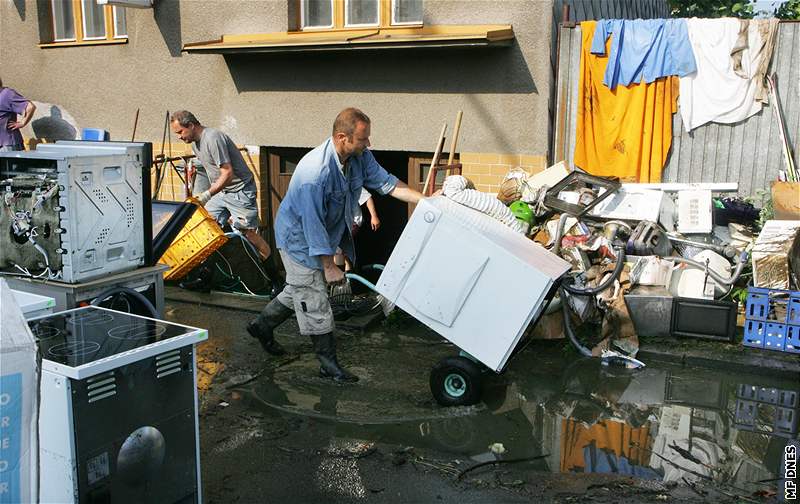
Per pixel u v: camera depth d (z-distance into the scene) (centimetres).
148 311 445
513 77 701
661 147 676
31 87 969
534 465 402
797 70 639
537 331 583
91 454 261
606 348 562
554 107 709
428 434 438
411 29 736
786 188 612
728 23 642
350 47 706
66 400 251
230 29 822
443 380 473
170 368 286
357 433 438
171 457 290
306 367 542
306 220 475
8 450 218
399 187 519
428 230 449
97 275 421
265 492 371
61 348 272
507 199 666
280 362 551
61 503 261
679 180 683
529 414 468
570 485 379
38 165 413
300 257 498
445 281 448
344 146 471
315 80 787
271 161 845
